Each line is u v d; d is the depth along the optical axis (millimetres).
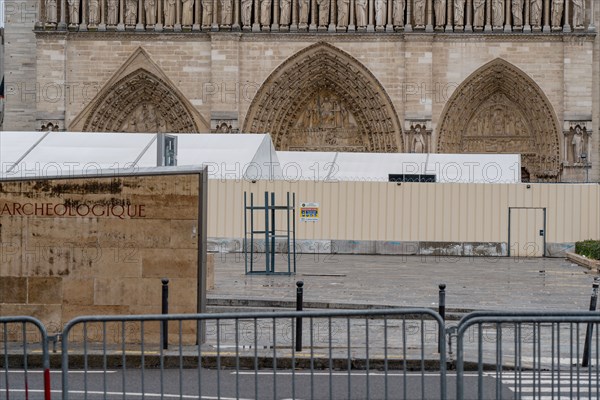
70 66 100375
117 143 76688
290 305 48094
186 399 27594
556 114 98500
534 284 57625
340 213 79188
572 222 77938
